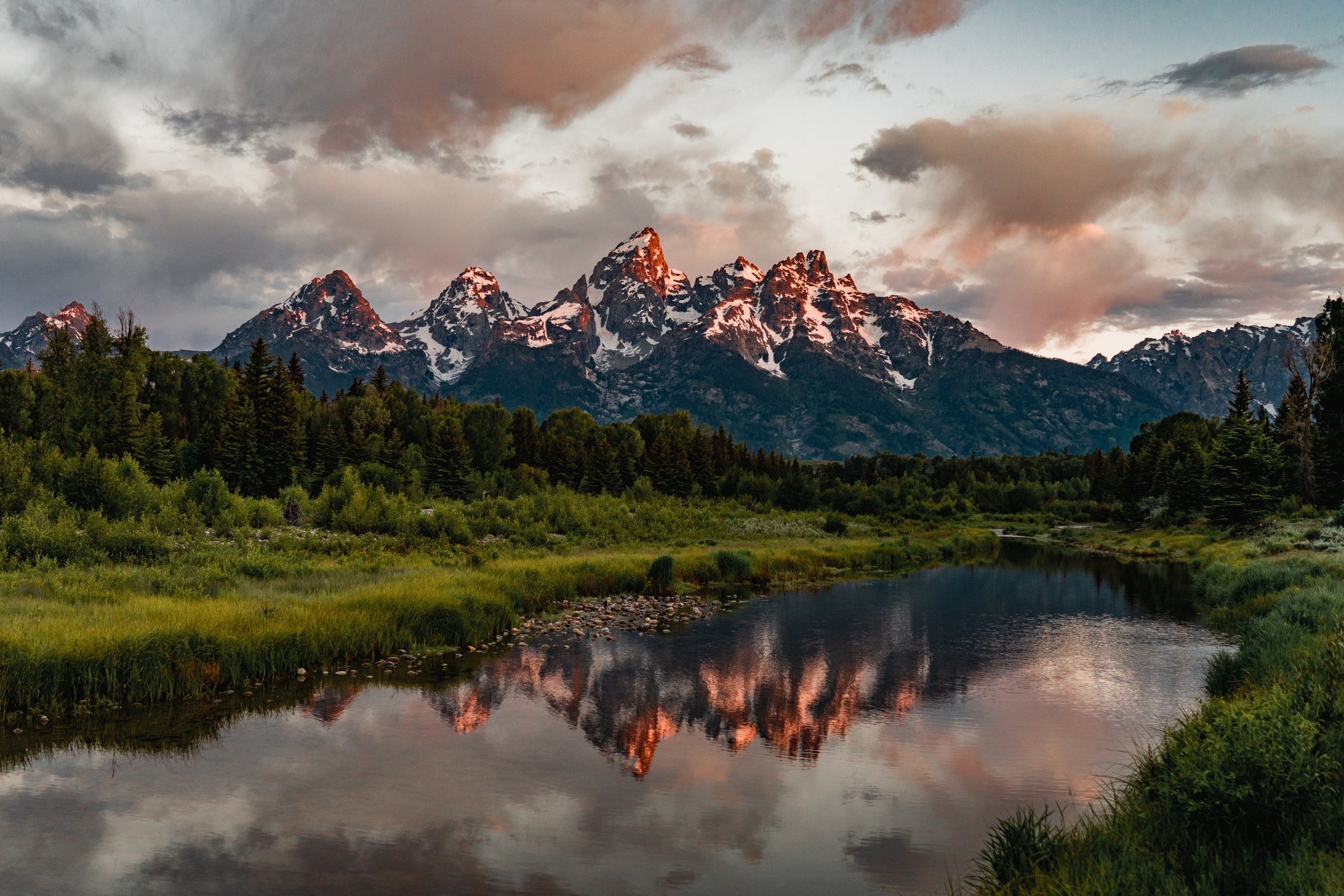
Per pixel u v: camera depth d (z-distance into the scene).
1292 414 77.25
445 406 129.25
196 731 15.66
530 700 18.59
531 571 31.95
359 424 93.56
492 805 12.73
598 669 21.70
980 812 12.65
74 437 76.00
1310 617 20.12
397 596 24.12
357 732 15.92
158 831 11.51
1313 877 7.30
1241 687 15.59
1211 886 7.59
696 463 112.00
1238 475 62.19
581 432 138.12
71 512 32.59
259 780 13.40
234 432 73.06
